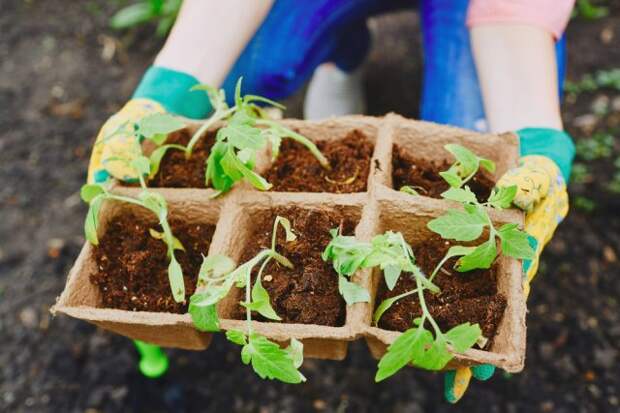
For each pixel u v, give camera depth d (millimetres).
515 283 653
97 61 1369
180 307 679
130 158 714
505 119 774
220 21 776
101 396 973
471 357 624
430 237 697
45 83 1329
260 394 969
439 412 945
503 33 790
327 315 661
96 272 695
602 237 1072
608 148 1162
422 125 733
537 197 680
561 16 797
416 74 1303
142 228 714
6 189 1172
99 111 1284
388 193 688
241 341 624
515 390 956
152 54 1383
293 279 676
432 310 664
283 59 896
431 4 910
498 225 676
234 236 689
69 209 1146
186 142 751
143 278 693
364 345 995
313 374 976
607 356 972
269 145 730
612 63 1312
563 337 988
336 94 1160
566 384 960
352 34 1054
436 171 730
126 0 1477
